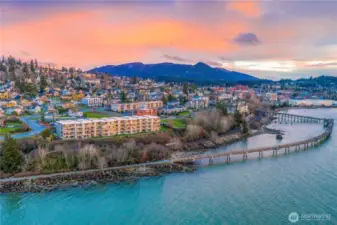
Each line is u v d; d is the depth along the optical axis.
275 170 194.62
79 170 178.62
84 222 129.75
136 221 130.50
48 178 167.50
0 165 170.50
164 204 145.75
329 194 155.88
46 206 143.00
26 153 192.00
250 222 129.50
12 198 149.25
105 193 157.12
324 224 127.50
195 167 199.50
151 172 185.62
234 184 170.12
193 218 132.88
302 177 180.75
